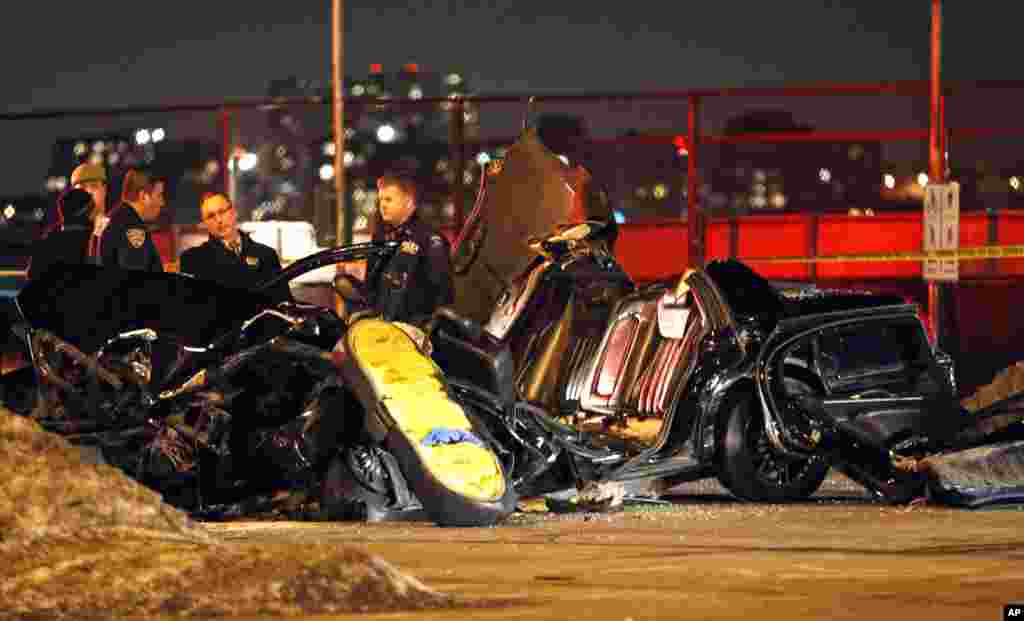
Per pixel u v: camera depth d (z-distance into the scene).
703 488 39.44
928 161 76.06
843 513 31.17
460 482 28.33
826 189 77.56
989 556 23.48
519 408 32.12
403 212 35.66
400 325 31.14
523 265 38.03
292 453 30.39
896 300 35.25
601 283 36.06
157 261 40.66
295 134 72.19
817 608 18.45
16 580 17.95
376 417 29.05
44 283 31.83
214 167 72.31
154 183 40.62
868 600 19.06
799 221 76.94
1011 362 73.25
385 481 30.20
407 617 17.64
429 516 28.61
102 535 19.05
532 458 31.91
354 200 69.38
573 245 35.12
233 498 31.56
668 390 34.28
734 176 77.31
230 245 40.66
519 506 31.83
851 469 34.25
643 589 20.00
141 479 31.08
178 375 32.03
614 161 76.88
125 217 40.06
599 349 35.69
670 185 77.25
